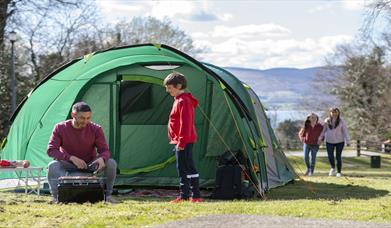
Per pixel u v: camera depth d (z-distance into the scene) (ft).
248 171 33.76
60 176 29.71
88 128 30.68
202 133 37.19
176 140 29.63
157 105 38.75
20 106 39.29
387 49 162.20
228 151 33.81
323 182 43.27
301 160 88.79
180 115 29.35
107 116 39.14
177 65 38.09
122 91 39.04
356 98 171.01
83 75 38.86
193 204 27.73
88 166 30.07
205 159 37.01
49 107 38.37
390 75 164.86
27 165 31.73
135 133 38.91
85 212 24.81
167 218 23.45
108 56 37.63
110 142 38.88
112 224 22.20
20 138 38.50
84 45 125.08
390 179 46.60
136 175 38.29
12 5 92.73
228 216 23.72
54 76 38.81
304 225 22.03
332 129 50.67
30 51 113.60
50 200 30.04
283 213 25.00
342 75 176.45
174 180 37.70
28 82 112.88
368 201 30.27
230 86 35.68
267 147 39.11
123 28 152.25
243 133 34.47
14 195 32.86
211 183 36.42
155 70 38.52
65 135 30.45
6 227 21.59
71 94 38.70
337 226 21.90
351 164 89.25
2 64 107.24
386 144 130.41
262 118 42.01
